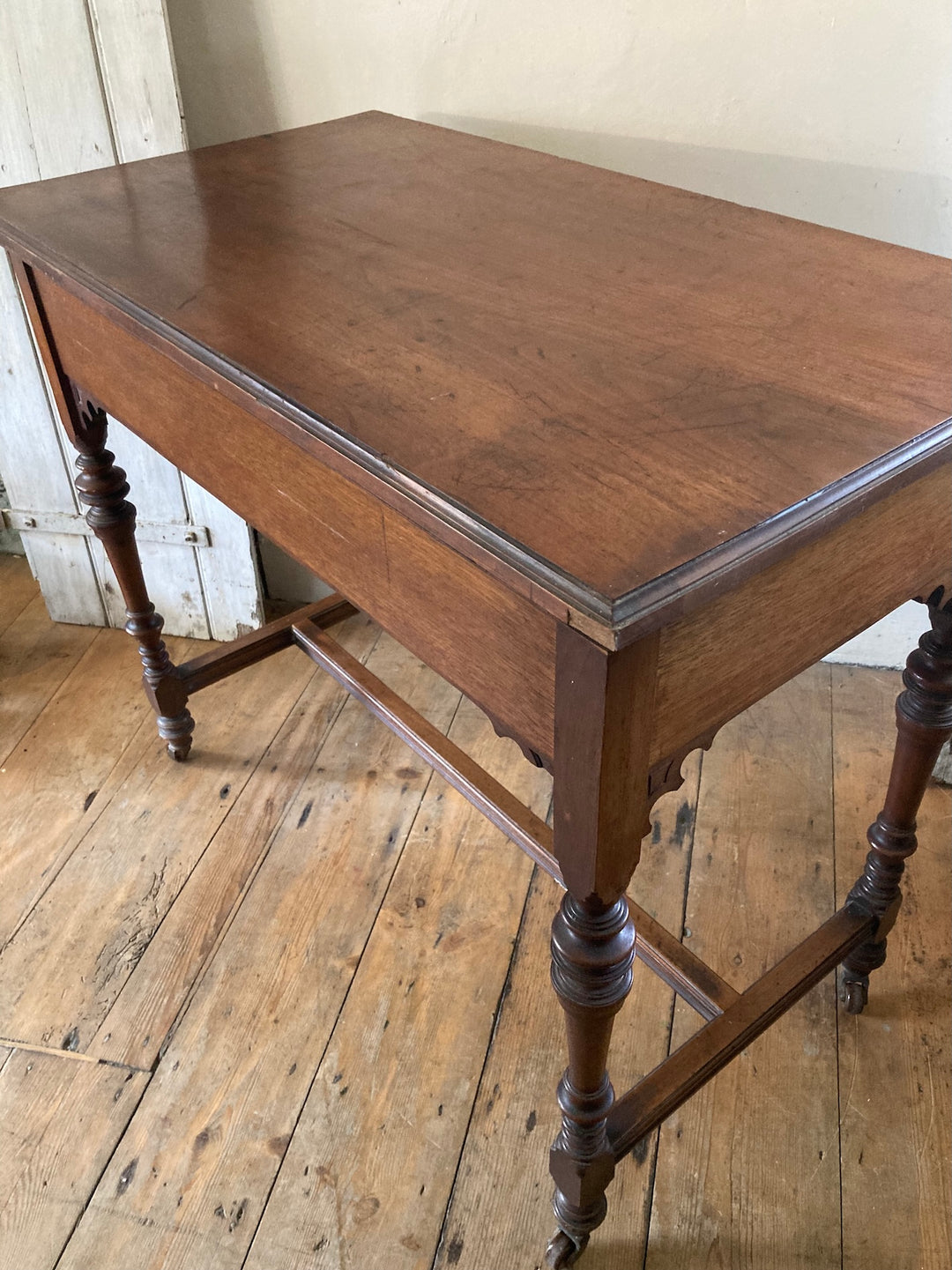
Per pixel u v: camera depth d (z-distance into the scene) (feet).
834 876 5.61
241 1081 4.78
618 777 2.68
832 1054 4.81
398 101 5.78
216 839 5.91
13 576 8.04
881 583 3.12
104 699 6.88
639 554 2.38
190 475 4.14
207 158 4.97
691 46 5.19
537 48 5.40
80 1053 4.91
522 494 2.59
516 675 2.80
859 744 6.37
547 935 5.36
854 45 5.00
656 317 3.42
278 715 6.72
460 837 5.88
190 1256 4.20
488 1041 4.91
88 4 5.28
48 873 5.75
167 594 7.22
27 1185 4.44
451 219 4.24
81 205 4.49
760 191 5.55
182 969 5.25
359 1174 4.44
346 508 3.18
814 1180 4.38
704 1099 4.66
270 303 3.59
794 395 2.96
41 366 6.28
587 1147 3.75
